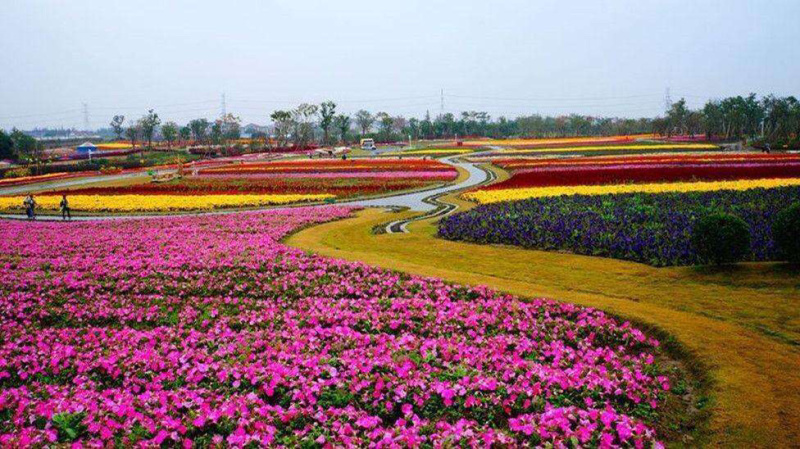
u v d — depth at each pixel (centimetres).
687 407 934
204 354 1162
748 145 9606
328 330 1269
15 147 11931
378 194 4728
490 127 18975
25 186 6531
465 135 18825
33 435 852
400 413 922
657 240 1903
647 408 922
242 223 3038
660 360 1117
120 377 1104
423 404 927
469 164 7794
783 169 4394
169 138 14850
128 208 4178
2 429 901
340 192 4803
